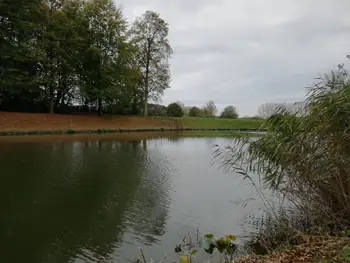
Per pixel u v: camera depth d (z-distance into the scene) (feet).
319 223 18.25
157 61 124.47
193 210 25.67
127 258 17.40
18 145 61.72
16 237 19.88
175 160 50.47
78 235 20.40
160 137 92.12
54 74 101.65
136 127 114.52
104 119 114.42
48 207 25.59
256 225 21.83
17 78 87.86
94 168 41.57
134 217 23.94
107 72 110.22
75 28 105.81
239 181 36.01
